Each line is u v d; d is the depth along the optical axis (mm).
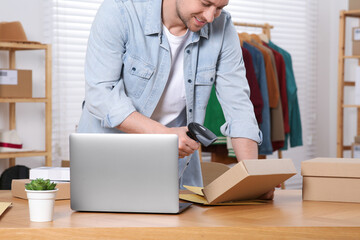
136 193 1481
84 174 1503
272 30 5527
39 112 4250
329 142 5879
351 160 1801
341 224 1347
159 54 1887
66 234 1268
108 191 1493
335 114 5859
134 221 1365
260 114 4336
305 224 1340
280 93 4762
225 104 1965
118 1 1816
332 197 1735
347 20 5707
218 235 1290
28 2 4164
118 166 1484
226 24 1983
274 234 1303
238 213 1502
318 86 5891
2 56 4051
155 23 1845
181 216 1444
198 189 1830
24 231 1265
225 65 1981
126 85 1923
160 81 1914
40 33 4230
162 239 1275
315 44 5875
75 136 1503
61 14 4285
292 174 1688
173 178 1465
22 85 3822
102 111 1743
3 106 4078
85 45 4449
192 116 2012
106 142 1489
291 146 4945
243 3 5277
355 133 5672
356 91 4898
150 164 1472
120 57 1833
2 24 3863
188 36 1912
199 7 1673
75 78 4418
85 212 1512
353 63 5738
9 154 3740
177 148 1463
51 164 3975
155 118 2045
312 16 5852
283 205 1662
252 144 1882
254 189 1666
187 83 1950
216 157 4520
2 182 3746
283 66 4773
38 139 4250
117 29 1807
